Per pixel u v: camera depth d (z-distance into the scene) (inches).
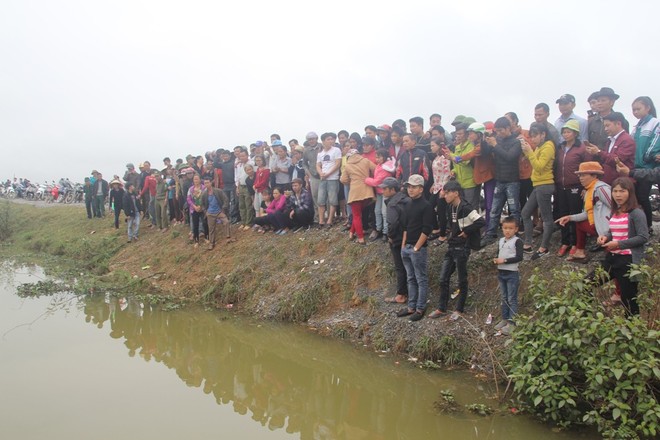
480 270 288.2
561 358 184.4
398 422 201.8
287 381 247.0
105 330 330.6
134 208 590.6
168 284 451.5
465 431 187.5
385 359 263.0
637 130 249.1
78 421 196.7
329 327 312.5
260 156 463.5
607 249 203.3
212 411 211.3
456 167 312.5
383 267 327.0
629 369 171.0
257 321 345.1
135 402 217.6
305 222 431.8
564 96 279.0
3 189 1605.6
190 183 553.6
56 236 738.2
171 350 293.9
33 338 309.7
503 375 221.9
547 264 265.9
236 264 423.8
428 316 275.9
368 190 353.1
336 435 191.2
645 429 163.2
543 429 183.6
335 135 408.8
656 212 300.0
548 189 265.3
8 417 199.2
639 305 191.6
